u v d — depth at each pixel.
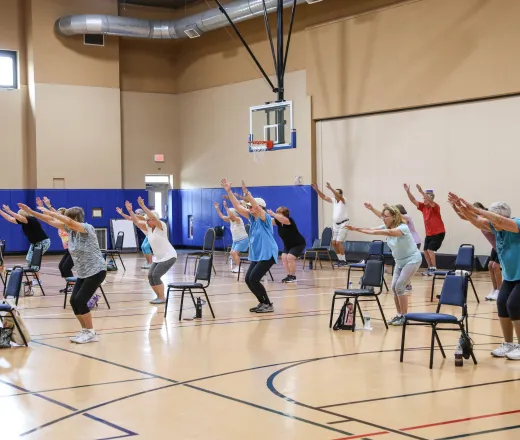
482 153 16.50
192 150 24.42
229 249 22.66
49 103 22.50
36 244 13.50
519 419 5.28
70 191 22.89
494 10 15.98
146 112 24.53
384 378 6.63
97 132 23.27
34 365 7.32
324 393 6.10
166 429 5.13
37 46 22.30
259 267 10.69
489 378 6.59
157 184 24.92
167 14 24.62
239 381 6.57
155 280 11.77
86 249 8.48
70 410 5.64
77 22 21.91
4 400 5.95
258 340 8.59
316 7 19.89
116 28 22.08
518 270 7.10
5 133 22.44
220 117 23.28
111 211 23.58
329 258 18.33
